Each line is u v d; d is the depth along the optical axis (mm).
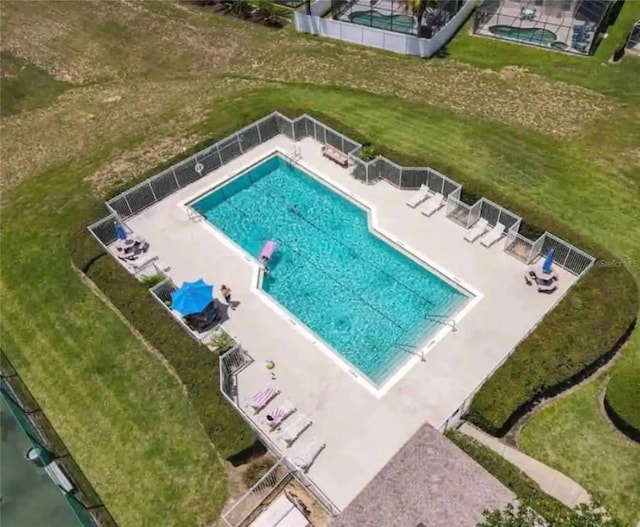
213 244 31828
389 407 24094
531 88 40969
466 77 42781
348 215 33281
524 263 28875
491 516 15719
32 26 55219
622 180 32469
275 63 46781
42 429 24828
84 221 32500
